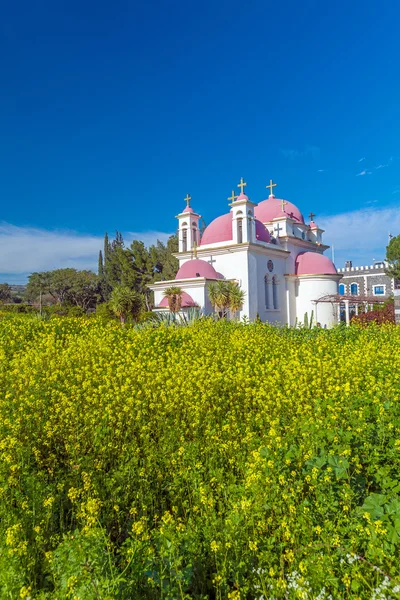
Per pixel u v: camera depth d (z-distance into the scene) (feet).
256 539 11.14
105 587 8.82
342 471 13.10
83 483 14.51
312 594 9.50
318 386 24.02
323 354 36.50
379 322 79.77
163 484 15.26
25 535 11.46
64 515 13.85
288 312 114.32
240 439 17.49
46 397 20.79
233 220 105.29
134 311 95.30
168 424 18.79
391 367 29.25
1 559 9.85
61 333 41.42
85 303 242.17
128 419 18.88
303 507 11.61
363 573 10.02
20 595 8.80
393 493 12.34
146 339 38.99
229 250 103.65
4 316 58.90
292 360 30.55
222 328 51.24
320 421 17.69
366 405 20.17
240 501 12.28
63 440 17.88
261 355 34.30
